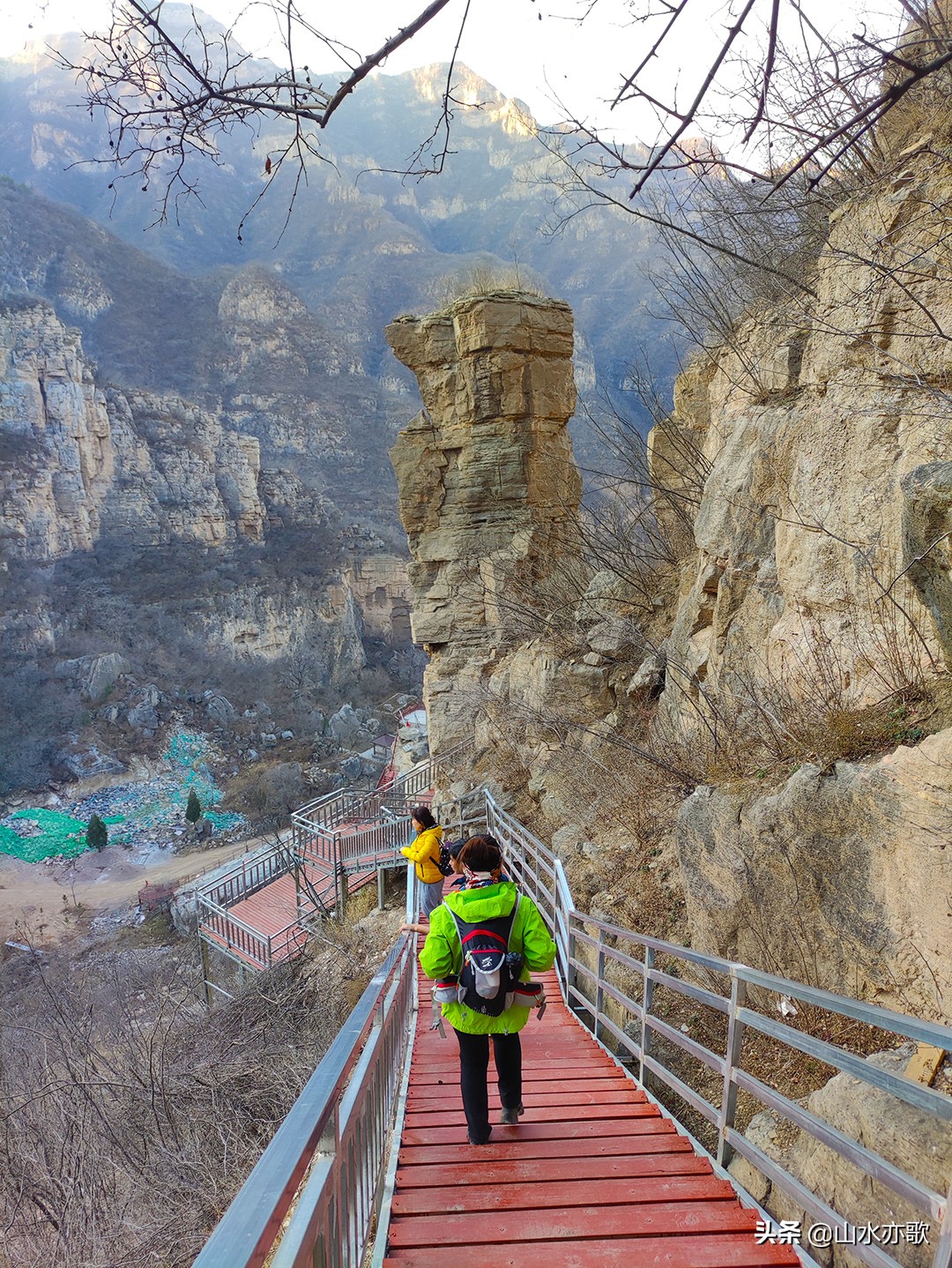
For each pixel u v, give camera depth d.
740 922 5.43
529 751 14.72
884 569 5.60
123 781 81.94
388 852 18.33
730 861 5.40
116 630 101.00
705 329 12.78
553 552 17.78
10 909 53.97
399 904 17.33
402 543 134.25
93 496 112.38
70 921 51.12
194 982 19.23
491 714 16.75
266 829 66.38
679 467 14.03
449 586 18.31
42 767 81.75
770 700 6.29
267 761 88.19
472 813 15.09
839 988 4.53
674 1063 5.48
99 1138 8.48
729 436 9.21
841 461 6.19
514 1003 4.25
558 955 8.80
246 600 110.12
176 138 2.69
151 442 119.88
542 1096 5.27
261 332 173.00
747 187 7.28
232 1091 8.99
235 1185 7.35
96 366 120.25
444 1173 4.04
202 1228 6.86
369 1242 3.54
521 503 17.86
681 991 4.52
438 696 18.59
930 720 4.48
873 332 5.92
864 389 6.07
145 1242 6.91
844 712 5.14
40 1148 8.43
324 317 184.12
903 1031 2.31
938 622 4.39
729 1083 3.81
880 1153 3.04
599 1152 4.27
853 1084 3.42
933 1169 2.78
